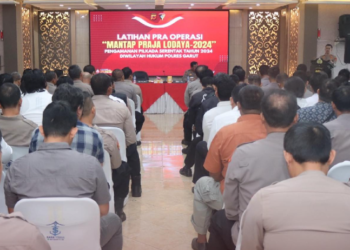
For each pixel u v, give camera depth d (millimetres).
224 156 2551
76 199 1908
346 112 2668
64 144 2082
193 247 3211
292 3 10242
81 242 1970
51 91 5875
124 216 3742
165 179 4957
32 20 11195
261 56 11453
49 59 11484
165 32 11305
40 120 3768
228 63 11375
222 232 2355
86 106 2865
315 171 1516
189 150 4949
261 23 11352
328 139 1556
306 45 10367
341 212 1411
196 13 11227
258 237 1485
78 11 11336
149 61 11398
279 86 5102
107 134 3053
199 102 5184
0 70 10531
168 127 8242
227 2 9961
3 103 3119
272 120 2076
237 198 2154
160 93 9773
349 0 9922
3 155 2707
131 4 10117
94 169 2062
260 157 2055
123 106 3783
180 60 11383
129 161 4254
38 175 2029
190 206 4109
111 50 11367
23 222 1261
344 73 5859
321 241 1394
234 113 3203
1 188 2264
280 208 1440
